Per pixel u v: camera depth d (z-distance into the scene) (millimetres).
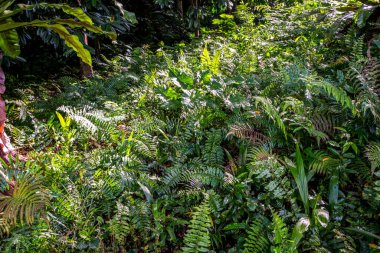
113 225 2424
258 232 2326
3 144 2979
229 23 8430
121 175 2928
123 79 5281
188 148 3377
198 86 4207
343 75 3527
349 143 2777
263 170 2660
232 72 4637
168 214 2752
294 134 3162
